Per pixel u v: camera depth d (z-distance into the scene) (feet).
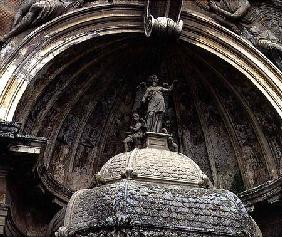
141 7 37.91
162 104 36.45
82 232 21.65
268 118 37.91
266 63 38.04
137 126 35.53
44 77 35.19
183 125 40.93
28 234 34.91
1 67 33.50
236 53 38.27
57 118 37.32
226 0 40.32
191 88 40.81
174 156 26.63
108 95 40.01
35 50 34.47
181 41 38.29
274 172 37.27
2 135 30.19
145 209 21.86
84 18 36.37
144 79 40.81
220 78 39.47
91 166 39.11
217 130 40.65
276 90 37.24
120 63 39.55
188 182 24.90
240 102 39.34
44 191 34.47
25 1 35.76
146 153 26.35
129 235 21.09
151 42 38.55
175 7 37.22
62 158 37.78
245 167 39.14
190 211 22.34
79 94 38.40
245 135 39.55
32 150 31.12
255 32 39.70
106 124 40.11
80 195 23.59
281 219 35.91
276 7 41.22
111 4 37.04
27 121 34.71
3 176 31.45
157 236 21.33
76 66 37.32
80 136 38.86
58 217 25.75
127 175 24.25
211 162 40.14
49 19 35.81
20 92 32.91
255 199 35.81
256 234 23.06
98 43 37.19
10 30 35.53
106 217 21.49
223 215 22.58
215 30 38.68
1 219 30.25
